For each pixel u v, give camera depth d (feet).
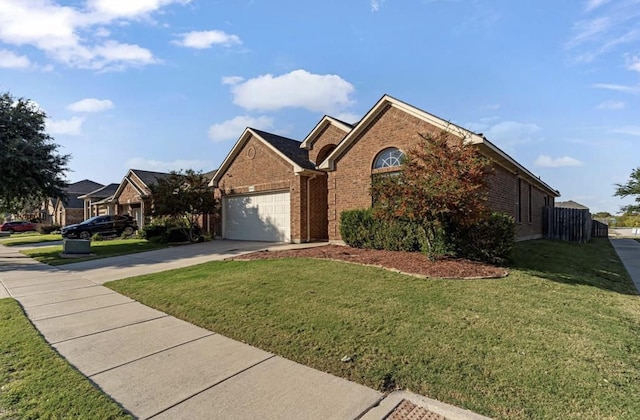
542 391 10.41
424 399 10.31
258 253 38.75
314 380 11.62
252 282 24.43
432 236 31.71
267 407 9.99
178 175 62.28
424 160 27.81
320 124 58.13
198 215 68.18
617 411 9.43
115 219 83.15
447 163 26.53
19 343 14.92
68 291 26.37
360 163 45.34
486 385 10.81
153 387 11.27
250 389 11.07
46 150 56.90
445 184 25.64
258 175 59.98
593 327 15.52
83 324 18.04
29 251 60.08
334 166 48.03
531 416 9.30
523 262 31.99
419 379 11.31
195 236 64.13
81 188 153.69
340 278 24.26
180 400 10.43
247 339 15.39
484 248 29.60
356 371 12.02
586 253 46.88
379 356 12.92
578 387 10.59
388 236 36.09
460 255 30.37
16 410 9.77
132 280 29.09
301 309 18.33
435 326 15.44
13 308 21.01
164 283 26.71
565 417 9.21
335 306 18.53
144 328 17.30
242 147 63.10
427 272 24.89
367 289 21.42
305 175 54.03
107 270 36.11
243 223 63.31
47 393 10.68
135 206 94.94
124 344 15.16
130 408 10.00
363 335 14.76
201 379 11.80
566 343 13.71
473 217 26.21
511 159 43.42
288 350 13.97
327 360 12.92
